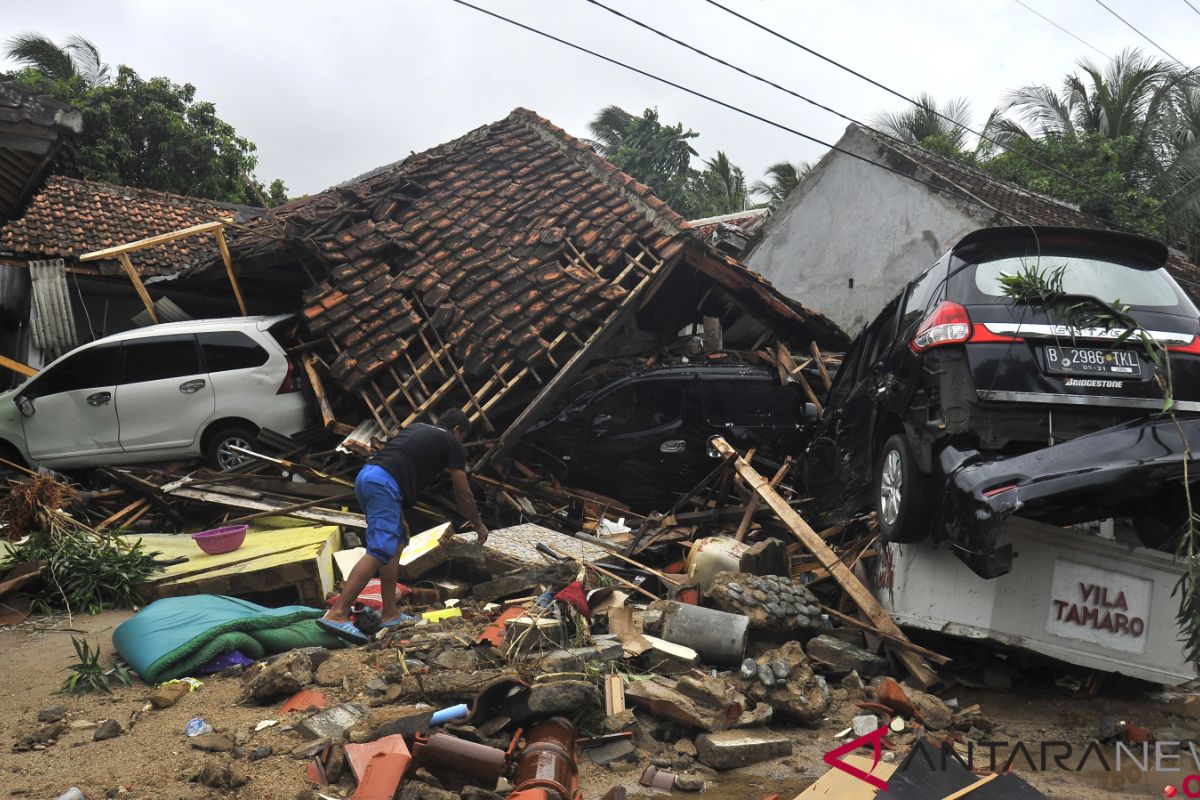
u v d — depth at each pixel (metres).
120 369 10.10
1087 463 4.51
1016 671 5.63
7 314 16.42
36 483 7.15
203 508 9.04
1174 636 5.02
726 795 3.79
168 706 4.43
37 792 3.50
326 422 9.32
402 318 9.92
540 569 6.40
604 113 35.03
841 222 17.97
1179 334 4.93
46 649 5.45
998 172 24.39
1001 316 4.95
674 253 10.57
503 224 11.48
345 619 5.34
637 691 4.41
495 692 4.12
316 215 12.19
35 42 24.77
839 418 7.18
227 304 14.23
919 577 5.44
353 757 3.63
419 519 9.01
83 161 21.66
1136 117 26.59
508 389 9.13
